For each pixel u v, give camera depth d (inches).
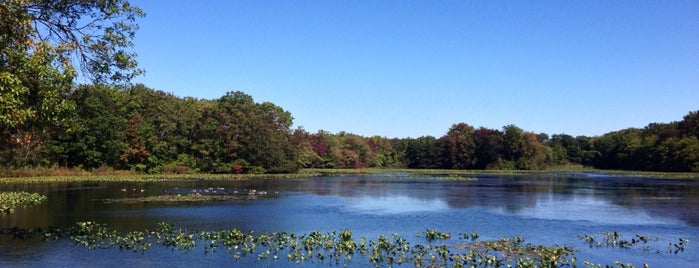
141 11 831.1
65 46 770.2
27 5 721.0
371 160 6186.0
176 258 787.4
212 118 3796.8
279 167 4003.4
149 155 3427.7
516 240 964.0
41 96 748.0
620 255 842.2
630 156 5502.0
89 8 793.6
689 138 4768.7
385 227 1139.9
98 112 3147.1
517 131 5644.7
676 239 999.6
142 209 1414.9
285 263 762.8
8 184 2330.2
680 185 2746.1
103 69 810.2
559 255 817.5
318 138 5482.3
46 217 1221.1
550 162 5949.8
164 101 3772.1
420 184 2785.4
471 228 1133.7
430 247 876.6
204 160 3737.7
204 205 1547.7
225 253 824.9
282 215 1332.4
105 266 733.9
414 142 6363.2
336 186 2544.3
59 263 746.8
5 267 719.1
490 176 4047.7
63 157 3107.8
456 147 5812.0
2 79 653.9
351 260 783.1
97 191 1995.6
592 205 1642.5
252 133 3850.9
